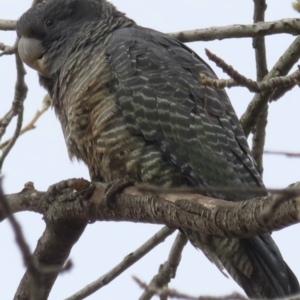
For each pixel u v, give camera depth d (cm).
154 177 1086
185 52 1205
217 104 1138
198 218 763
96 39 1202
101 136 1100
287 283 976
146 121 1091
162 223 857
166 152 1080
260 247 989
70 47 1245
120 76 1116
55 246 1041
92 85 1117
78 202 986
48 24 1303
